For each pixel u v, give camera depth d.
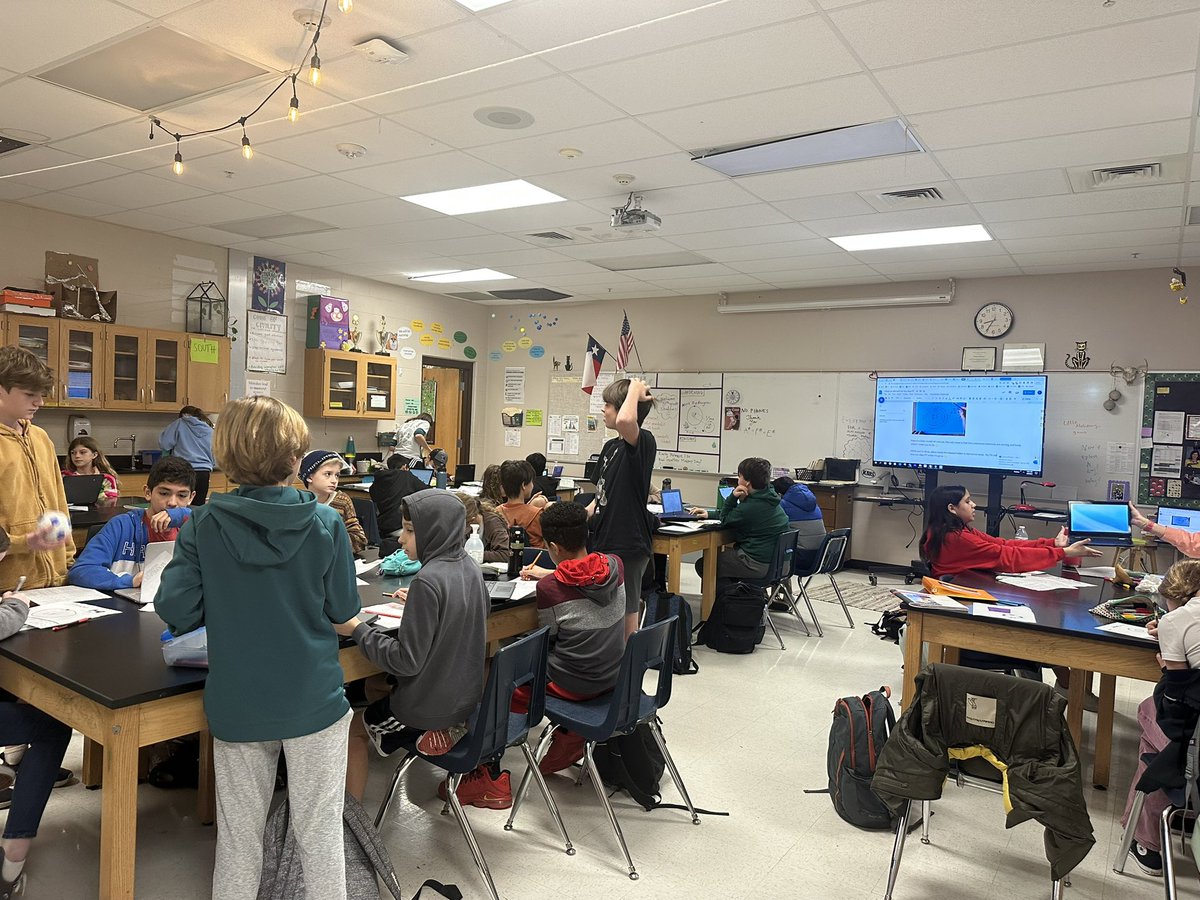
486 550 3.72
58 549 2.62
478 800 2.71
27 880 2.17
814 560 5.23
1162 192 4.45
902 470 7.41
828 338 7.80
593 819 2.68
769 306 8.02
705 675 4.29
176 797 2.68
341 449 8.15
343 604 1.87
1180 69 2.98
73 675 1.80
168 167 4.68
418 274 7.99
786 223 5.43
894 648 4.89
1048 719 2.15
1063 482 6.69
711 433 8.47
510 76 3.27
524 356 9.81
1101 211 4.85
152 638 2.09
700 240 6.02
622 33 2.88
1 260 5.58
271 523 1.68
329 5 2.76
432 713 2.20
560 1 2.68
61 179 4.98
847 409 7.69
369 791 2.79
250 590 1.70
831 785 2.81
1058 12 2.62
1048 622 2.77
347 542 1.89
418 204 5.33
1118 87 3.16
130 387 6.14
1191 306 6.21
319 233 6.29
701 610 5.30
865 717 2.77
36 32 3.03
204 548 1.68
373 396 8.16
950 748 2.26
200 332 6.70
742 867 2.41
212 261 6.89
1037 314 6.79
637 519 3.37
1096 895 2.33
